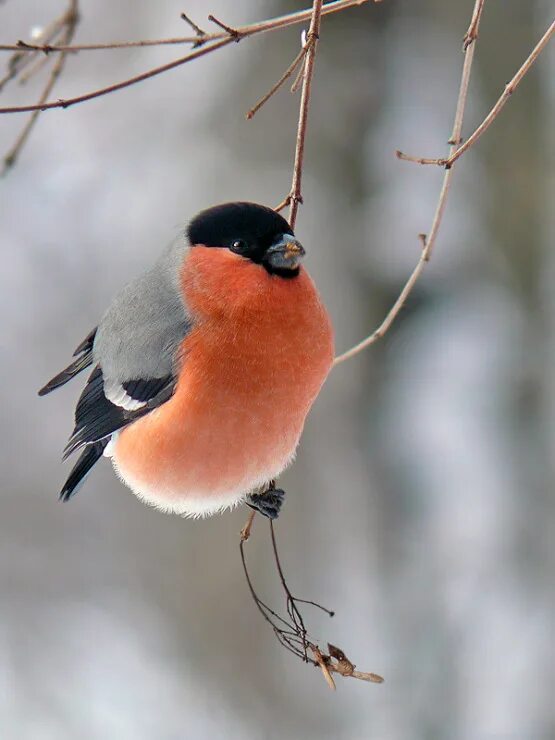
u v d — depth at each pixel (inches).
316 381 282.2
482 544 497.7
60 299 605.0
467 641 486.6
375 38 531.2
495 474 503.5
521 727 465.1
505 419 507.8
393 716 484.7
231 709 509.4
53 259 603.8
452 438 509.4
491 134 515.8
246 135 527.2
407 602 497.7
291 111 520.1
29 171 614.5
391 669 490.9
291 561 505.0
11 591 577.3
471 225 516.7
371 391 513.7
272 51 527.8
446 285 522.6
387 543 505.7
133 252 577.6
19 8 637.3
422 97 524.4
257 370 272.7
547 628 478.6
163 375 282.2
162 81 584.4
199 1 569.6
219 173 531.2
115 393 295.7
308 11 262.7
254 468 285.3
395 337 518.9
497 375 510.9
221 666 516.4
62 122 619.8
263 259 275.1
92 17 620.7
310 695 498.6
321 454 508.7
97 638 551.2
